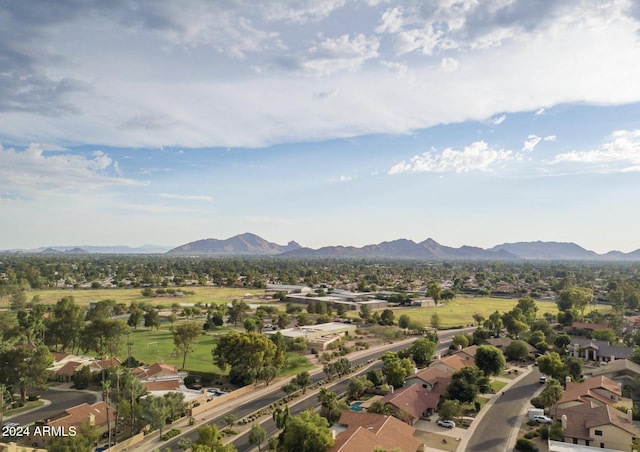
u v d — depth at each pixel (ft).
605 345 522.47
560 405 333.21
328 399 321.52
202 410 354.74
